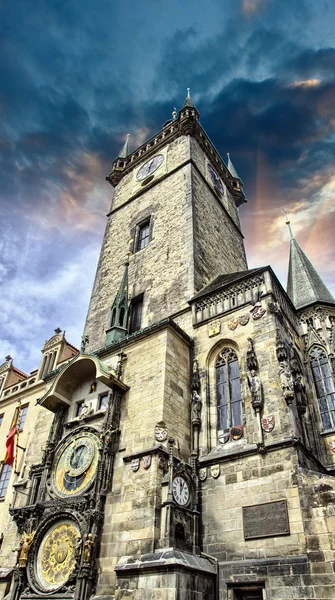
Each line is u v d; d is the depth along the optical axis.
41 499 20.72
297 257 31.66
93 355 23.16
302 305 26.86
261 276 24.11
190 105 45.91
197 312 26.06
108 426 20.48
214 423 21.22
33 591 18.00
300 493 16.20
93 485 19.08
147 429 19.61
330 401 22.36
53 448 22.52
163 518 16.59
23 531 20.22
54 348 36.47
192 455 19.97
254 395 19.52
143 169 45.66
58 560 18.23
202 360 23.38
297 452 17.23
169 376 21.38
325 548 14.67
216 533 17.44
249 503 17.27
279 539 15.82
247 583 15.67
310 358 24.58
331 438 21.16
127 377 22.61
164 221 36.34
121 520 17.44
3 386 38.22
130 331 30.22
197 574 15.57
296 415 18.94
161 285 30.94
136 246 37.12
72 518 18.75
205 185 40.88
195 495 18.62
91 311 35.16
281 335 21.67
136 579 15.18
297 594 14.45
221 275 31.09
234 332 23.08
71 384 24.77
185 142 42.72
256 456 18.19
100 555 17.12
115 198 45.91
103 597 15.92
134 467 18.50
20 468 28.94
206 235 35.22
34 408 32.12
